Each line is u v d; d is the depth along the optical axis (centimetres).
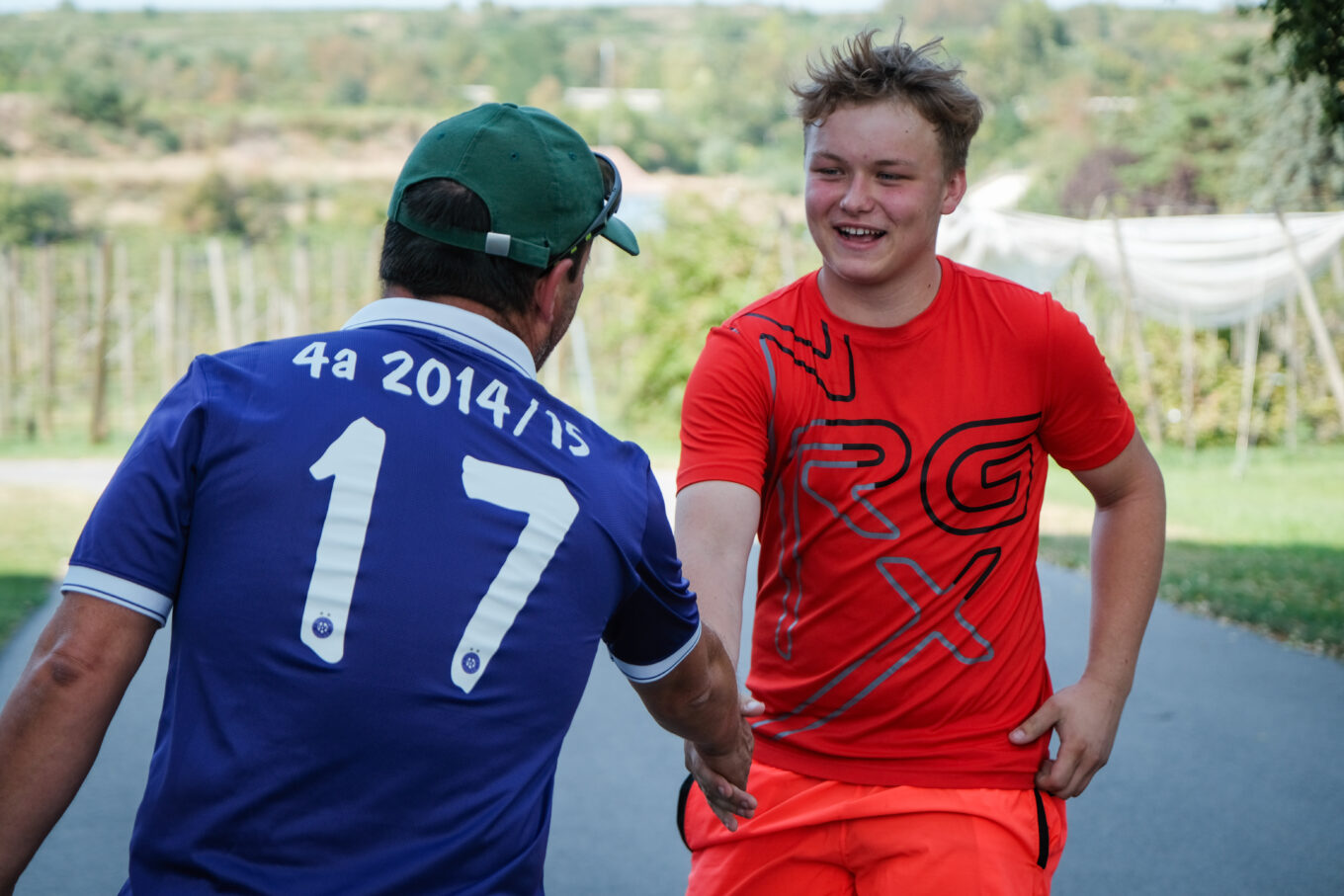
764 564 424
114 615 252
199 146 12681
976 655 404
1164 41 14950
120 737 997
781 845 418
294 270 4184
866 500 399
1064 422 411
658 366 3606
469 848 257
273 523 256
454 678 258
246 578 254
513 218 285
